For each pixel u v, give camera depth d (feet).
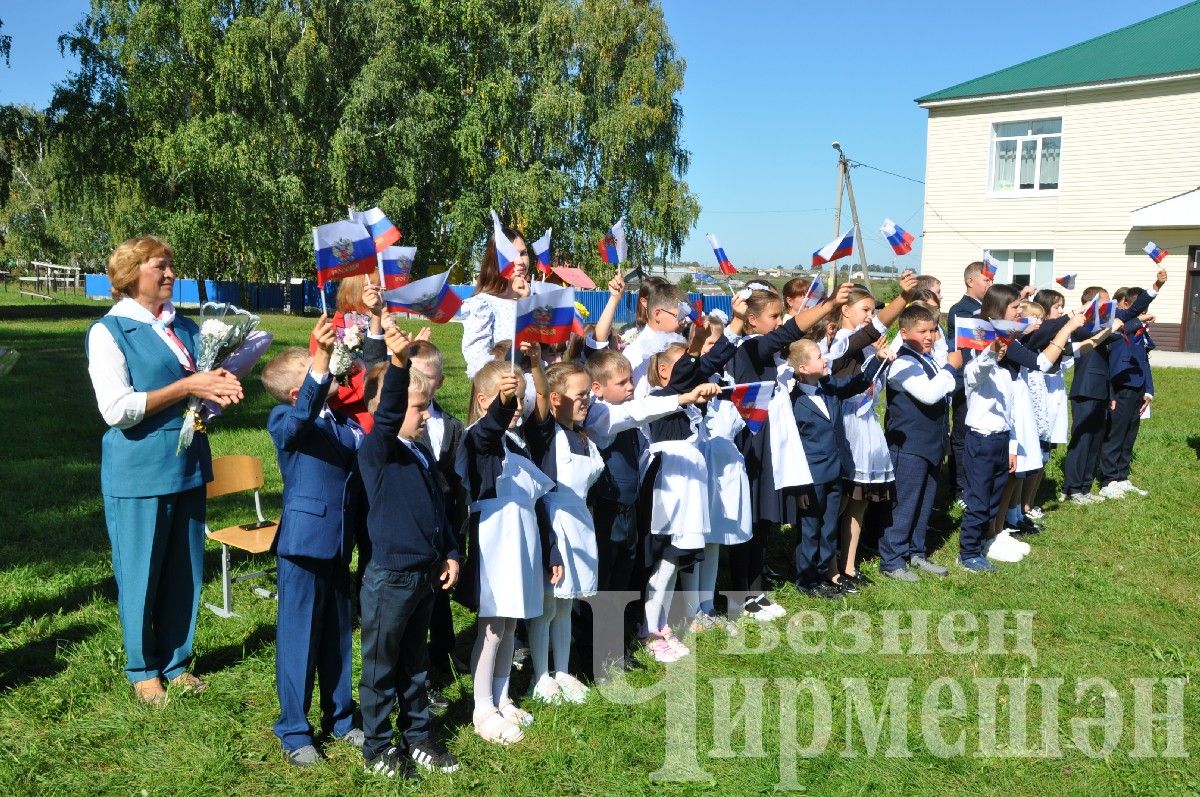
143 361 12.87
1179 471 30.89
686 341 17.26
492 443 12.36
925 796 11.66
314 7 94.99
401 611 11.14
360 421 12.60
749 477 17.67
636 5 109.50
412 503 11.18
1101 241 75.97
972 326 19.45
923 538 20.54
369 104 95.30
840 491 18.31
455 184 102.53
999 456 20.44
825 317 18.47
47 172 108.99
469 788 11.45
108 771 11.72
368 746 11.66
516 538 12.43
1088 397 26.27
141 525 12.95
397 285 11.46
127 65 91.76
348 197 97.91
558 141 105.09
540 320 12.64
